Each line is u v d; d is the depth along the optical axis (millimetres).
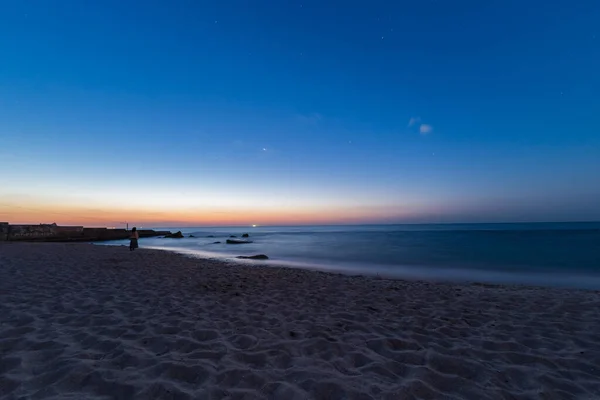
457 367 3248
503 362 3410
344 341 3926
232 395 2494
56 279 7688
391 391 2648
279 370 2994
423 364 3297
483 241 29609
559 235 37781
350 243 31500
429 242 30312
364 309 5719
